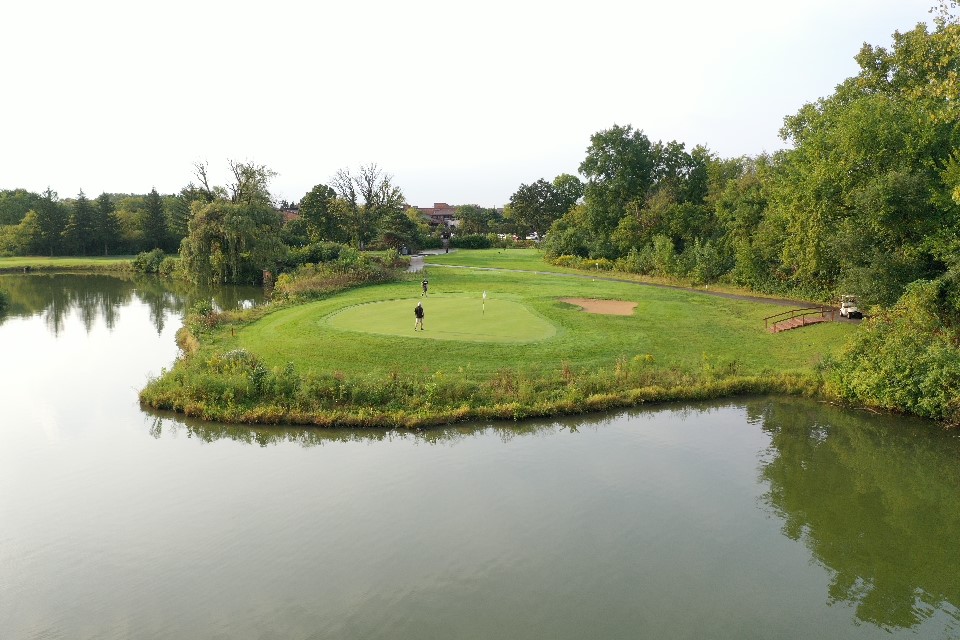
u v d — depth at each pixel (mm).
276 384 23359
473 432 21266
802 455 19406
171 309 51875
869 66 38531
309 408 22469
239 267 68625
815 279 42156
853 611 12047
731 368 27047
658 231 69938
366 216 101188
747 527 15102
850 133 33250
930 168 31969
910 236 32156
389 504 16156
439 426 21609
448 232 144000
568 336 31656
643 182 76562
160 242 114938
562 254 81000
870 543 14453
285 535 14680
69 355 34062
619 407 23516
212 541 14453
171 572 13242
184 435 21422
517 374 25359
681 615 11836
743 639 11211
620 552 13953
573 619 11680
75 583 12914
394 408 22344
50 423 22719
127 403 24922
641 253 65000
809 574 13242
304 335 32219
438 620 11625
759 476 17922
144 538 14633
